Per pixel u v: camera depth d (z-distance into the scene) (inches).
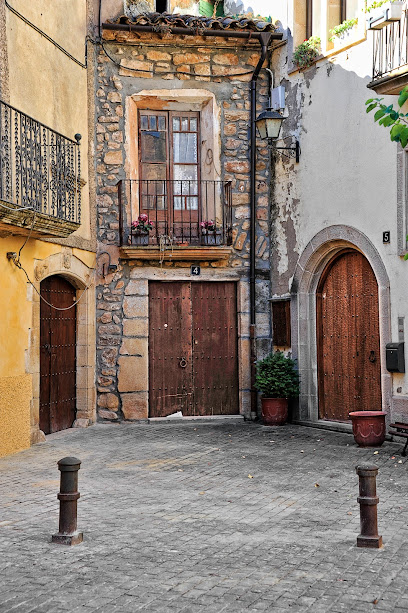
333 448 390.9
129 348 494.3
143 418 493.7
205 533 237.0
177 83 502.3
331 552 215.5
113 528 243.1
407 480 311.0
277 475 327.3
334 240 451.5
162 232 508.4
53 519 254.7
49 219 377.4
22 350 398.9
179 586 188.4
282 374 469.7
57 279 460.4
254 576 195.5
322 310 478.9
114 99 495.5
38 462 359.3
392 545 221.9
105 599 179.9
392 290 408.2
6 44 375.6
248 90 510.6
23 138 391.5
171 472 337.1
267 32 492.4
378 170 417.4
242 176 509.7
